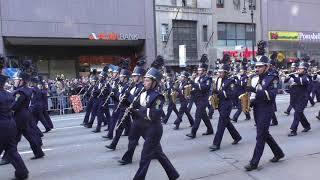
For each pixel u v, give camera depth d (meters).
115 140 10.96
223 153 10.01
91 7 33.56
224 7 41.25
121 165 9.22
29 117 9.89
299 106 11.99
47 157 10.45
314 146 10.38
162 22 37.12
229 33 41.69
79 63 34.50
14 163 8.19
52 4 31.97
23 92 9.45
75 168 9.18
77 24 33.00
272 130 13.05
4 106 7.77
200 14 39.47
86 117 15.73
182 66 34.09
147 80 7.02
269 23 44.22
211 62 39.00
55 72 33.44
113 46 35.97
